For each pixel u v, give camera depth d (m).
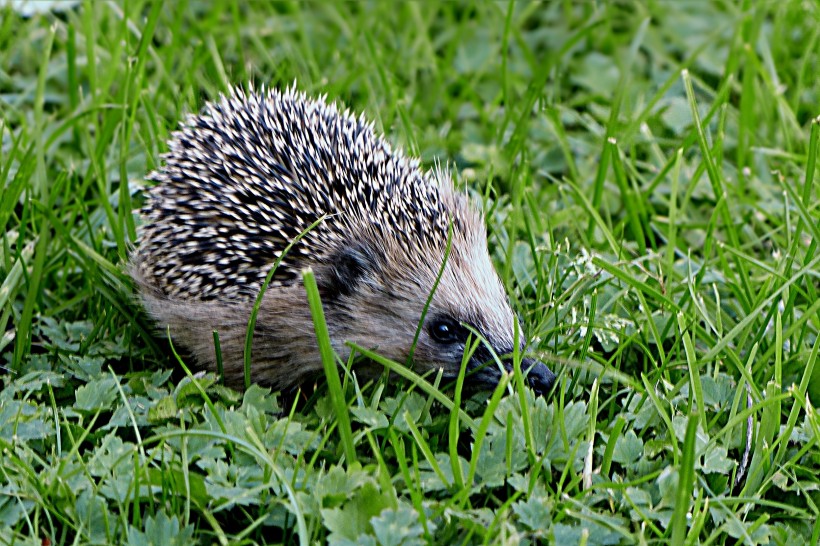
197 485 5.61
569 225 9.03
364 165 7.98
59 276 8.43
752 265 8.41
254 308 6.85
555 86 10.95
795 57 11.94
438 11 12.90
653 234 9.33
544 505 5.54
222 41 11.80
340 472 5.65
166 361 7.81
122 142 9.09
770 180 10.00
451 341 7.59
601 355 7.47
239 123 8.06
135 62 10.20
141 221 9.02
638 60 11.96
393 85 10.75
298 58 11.52
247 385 7.11
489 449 6.09
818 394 7.01
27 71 11.27
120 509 5.45
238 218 7.67
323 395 7.31
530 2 12.87
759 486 6.14
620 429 6.02
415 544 5.21
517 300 8.01
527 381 7.01
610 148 8.99
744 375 6.43
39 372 6.71
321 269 7.69
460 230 7.88
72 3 11.71
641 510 5.66
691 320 7.09
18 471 5.76
